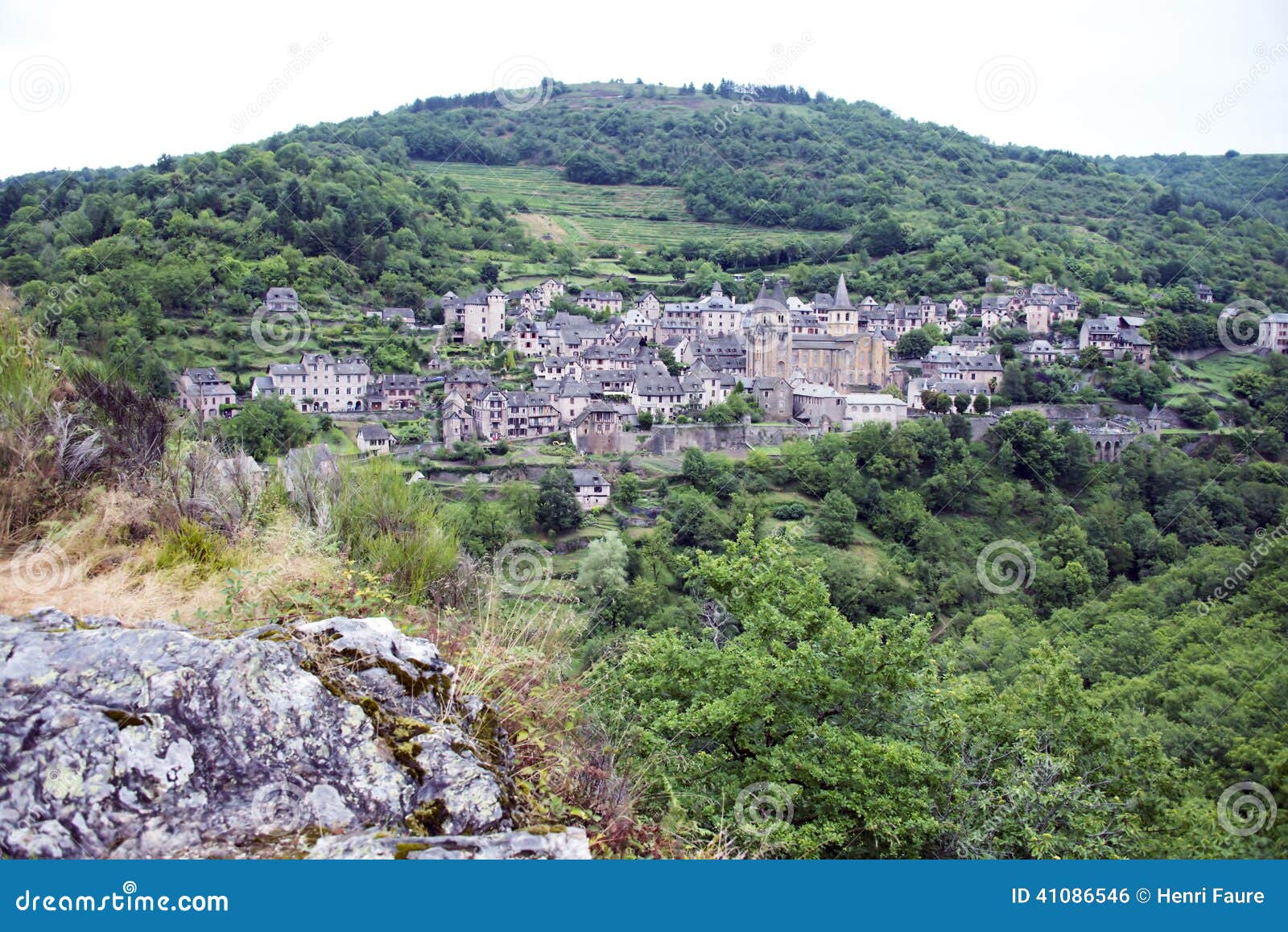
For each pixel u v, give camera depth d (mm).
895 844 13344
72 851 5301
